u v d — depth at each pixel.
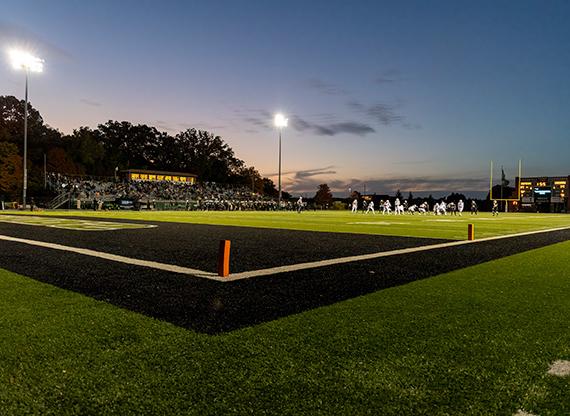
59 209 43.84
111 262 7.88
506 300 5.16
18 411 2.44
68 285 5.78
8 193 49.62
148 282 6.06
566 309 4.74
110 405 2.51
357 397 2.63
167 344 3.48
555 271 7.42
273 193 102.19
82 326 3.93
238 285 5.95
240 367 3.04
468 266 7.95
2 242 11.10
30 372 2.94
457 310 4.67
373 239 13.55
